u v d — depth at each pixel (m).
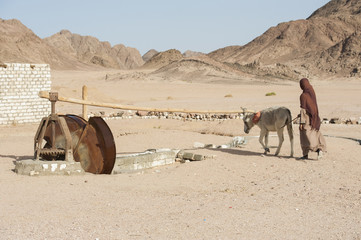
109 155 10.45
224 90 73.38
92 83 94.44
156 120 27.16
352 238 5.91
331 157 12.30
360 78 193.75
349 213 7.11
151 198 8.00
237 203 7.67
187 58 171.12
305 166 11.14
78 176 9.95
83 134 10.59
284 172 10.54
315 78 193.62
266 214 6.98
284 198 8.09
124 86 79.12
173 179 9.91
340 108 34.62
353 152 13.25
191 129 22.78
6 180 9.26
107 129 10.55
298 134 18.30
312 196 8.22
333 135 19.00
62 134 10.61
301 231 6.17
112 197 8.00
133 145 16.69
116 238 5.73
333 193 8.44
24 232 5.90
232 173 10.56
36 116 26.09
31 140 18.19
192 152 13.84
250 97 54.22
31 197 7.84
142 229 6.12
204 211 7.09
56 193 8.18
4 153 14.45
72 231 5.97
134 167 12.46
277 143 15.58
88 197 7.95
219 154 13.27
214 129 21.52
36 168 9.84
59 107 36.94
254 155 12.88
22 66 25.33
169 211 7.08
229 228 6.22
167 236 5.85
